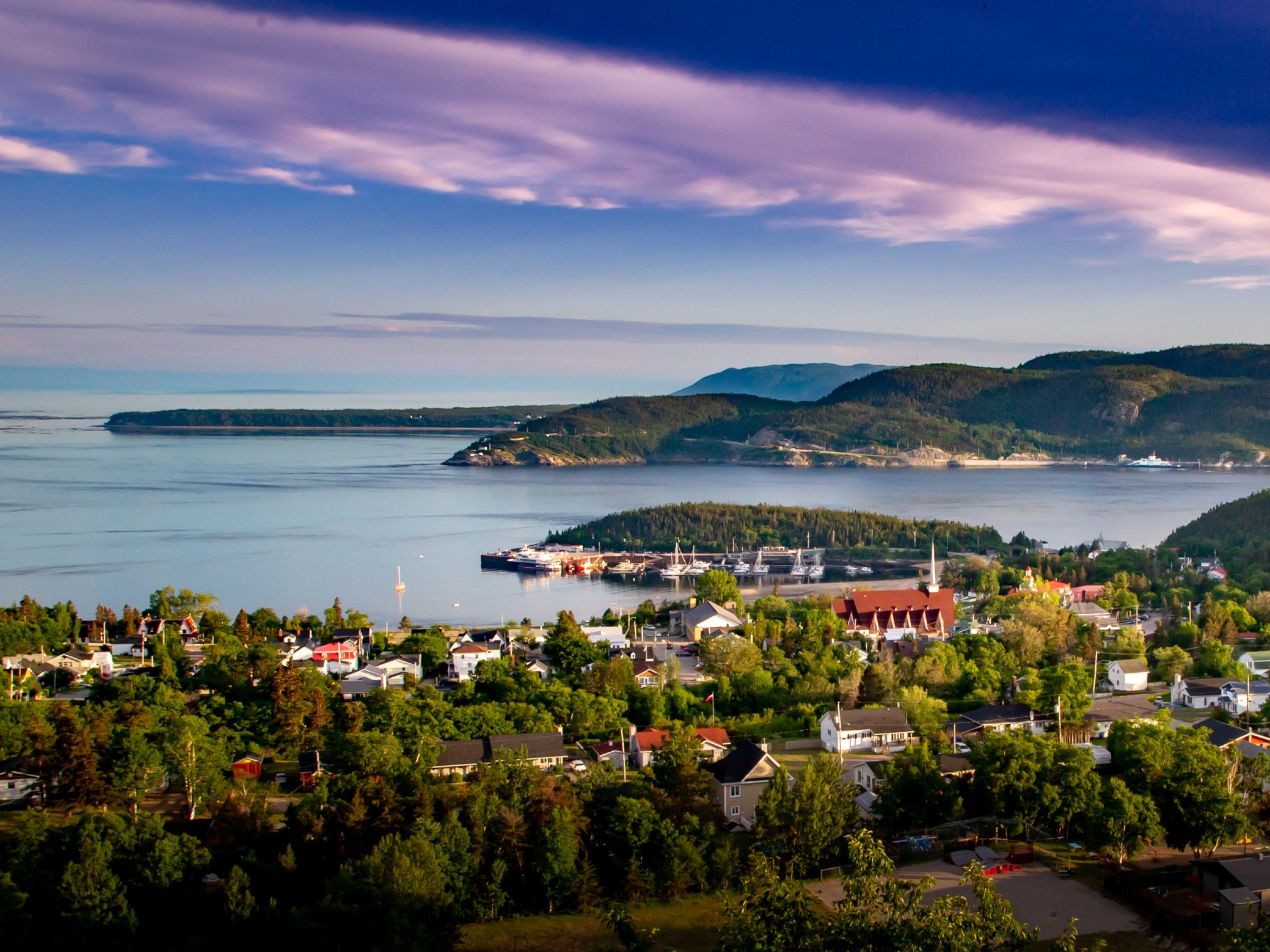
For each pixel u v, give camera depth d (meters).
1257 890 90.81
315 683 163.12
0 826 111.81
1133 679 185.50
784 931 70.25
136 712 140.25
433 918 90.31
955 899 68.62
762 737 152.25
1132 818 101.88
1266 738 135.00
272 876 98.38
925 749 117.12
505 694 167.75
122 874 96.00
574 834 102.06
